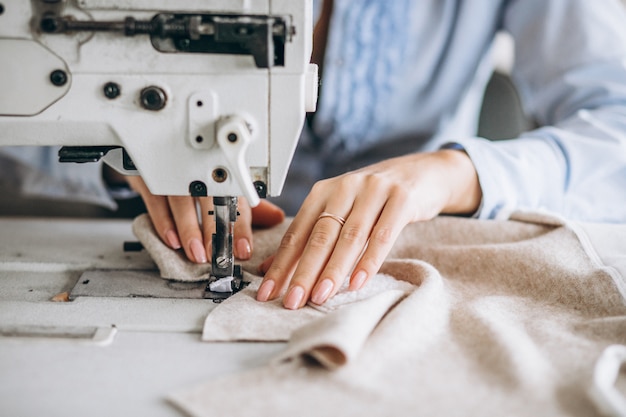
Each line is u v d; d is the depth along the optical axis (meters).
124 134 0.85
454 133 1.78
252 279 0.95
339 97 1.67
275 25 0.80
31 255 1.10
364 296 0.87
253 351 0.75
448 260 0.98
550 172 1.22
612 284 0.85
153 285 0.95
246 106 0.85
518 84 1.77
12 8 0.81
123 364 0.72
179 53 0.82
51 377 0.69
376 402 0.62
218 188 0.88
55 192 1.74
